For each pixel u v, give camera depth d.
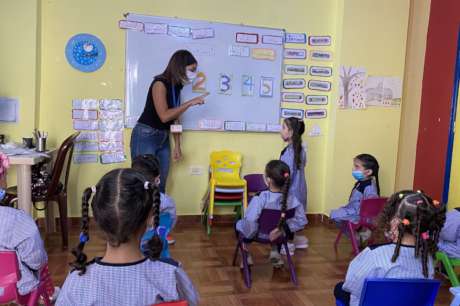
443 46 3.97
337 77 4.20
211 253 3.26
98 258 1.15
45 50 3.64
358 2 4.14
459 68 3.74
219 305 2.40
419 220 1.54
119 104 3.82
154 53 3.85
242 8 4.04
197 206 4.12
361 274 1.59
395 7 4.25
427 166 4.14
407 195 1.62
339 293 1.84
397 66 4.32
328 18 4.27
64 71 3.69
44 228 3.71
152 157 2.46
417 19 4.35
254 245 3.48
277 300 2.49
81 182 3.80
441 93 3.97
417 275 1.55
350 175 4.30
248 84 4.11
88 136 3.78
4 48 3.45
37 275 1.68
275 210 2.63
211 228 3.96
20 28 3.46
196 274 2.83
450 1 3.89
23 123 3.53
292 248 3.34
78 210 3.81
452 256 2.56
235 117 4.11
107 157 3.83
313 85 4.29
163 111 3.37
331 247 3.54
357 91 4.23
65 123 3.73
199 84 3.98
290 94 4.24
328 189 4.31
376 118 4.31
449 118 3.84
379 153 4.36
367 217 3.03
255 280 2.77
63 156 3.09
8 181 3.52
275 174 2.68
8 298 1.55
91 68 3.73
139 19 3.79
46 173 3.24
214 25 3.97
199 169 4.09
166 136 3.57
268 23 4.12
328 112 4.35
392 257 1.55
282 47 4.16
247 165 4.20
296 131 3.44
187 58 3.45
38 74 3.60
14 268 1.52
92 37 3.71
